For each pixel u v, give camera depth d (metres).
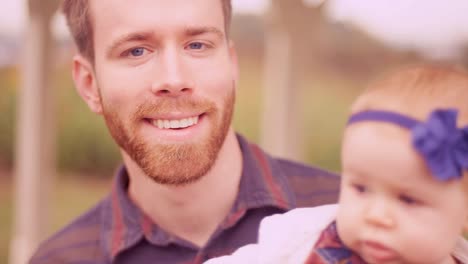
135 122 1.48
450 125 0.86
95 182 14.66
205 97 1.46
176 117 1.45
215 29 1.47
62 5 1.75
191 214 1.58
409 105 0.92
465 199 0.92
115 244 1.65
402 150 0.89
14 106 14.91
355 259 1.08
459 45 17.59
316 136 14.22
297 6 4.73
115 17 1.44
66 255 1.73
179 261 1.59
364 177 0.94
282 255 1.19
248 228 1.60
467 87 0.95
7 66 16.59
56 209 12.07
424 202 0.89
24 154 5.22
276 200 1.62
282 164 1.88
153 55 1.44
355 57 20.05
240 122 14.27
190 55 1.45
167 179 1.48
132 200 1.69
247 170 1.65
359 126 0.96
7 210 12.34
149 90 1.44
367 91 1.01
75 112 15.08
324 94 16.55
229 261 1.28
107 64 1.49
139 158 1.50
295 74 4.88
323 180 1.84
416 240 0.90
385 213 0.91
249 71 18.88
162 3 1.41
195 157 1.47
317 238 1.17
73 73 1.73
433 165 0.86
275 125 4.97
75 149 14.98
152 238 1.60
